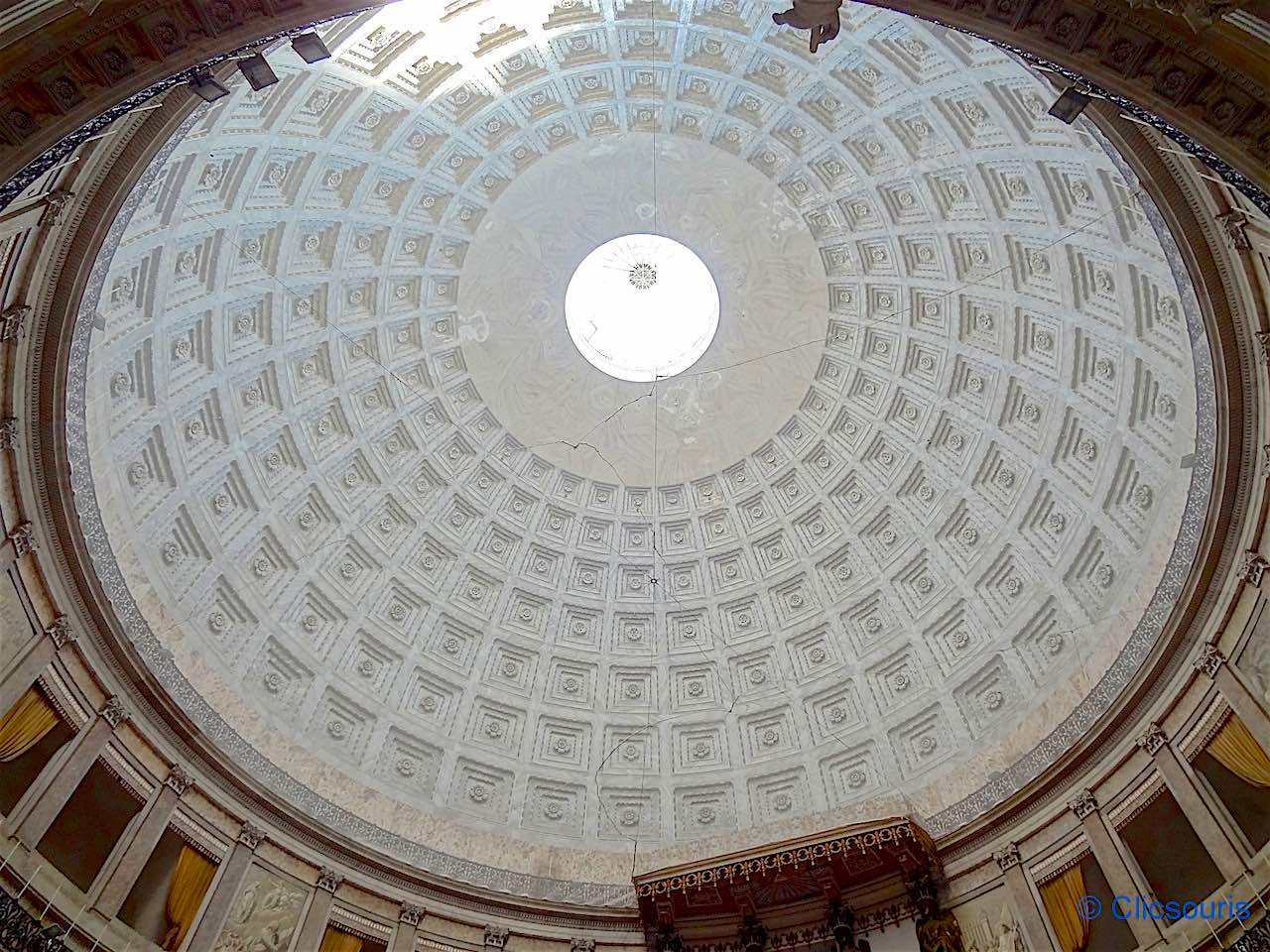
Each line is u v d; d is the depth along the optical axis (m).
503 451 25.41
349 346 22.62
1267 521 14.58
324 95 18.86
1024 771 18.05
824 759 22.00
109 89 8.55
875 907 17.64
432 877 18.61
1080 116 14.40
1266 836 13.84
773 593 24.72
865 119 20.72
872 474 24.00
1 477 14.23
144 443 18.41
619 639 24.89
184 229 17.80
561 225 24.14
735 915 18.34
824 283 23.81
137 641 16.70
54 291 13.83
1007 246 19.92
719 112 22.02
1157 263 16.42
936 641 21.95
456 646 23.61
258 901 16.59
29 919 13.16
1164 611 16.38
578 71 21.17
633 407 26.03
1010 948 16.20
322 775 19.55
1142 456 17.98
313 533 22.11
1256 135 8.52
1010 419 21.12
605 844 21.27
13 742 14.03
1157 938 14.52
